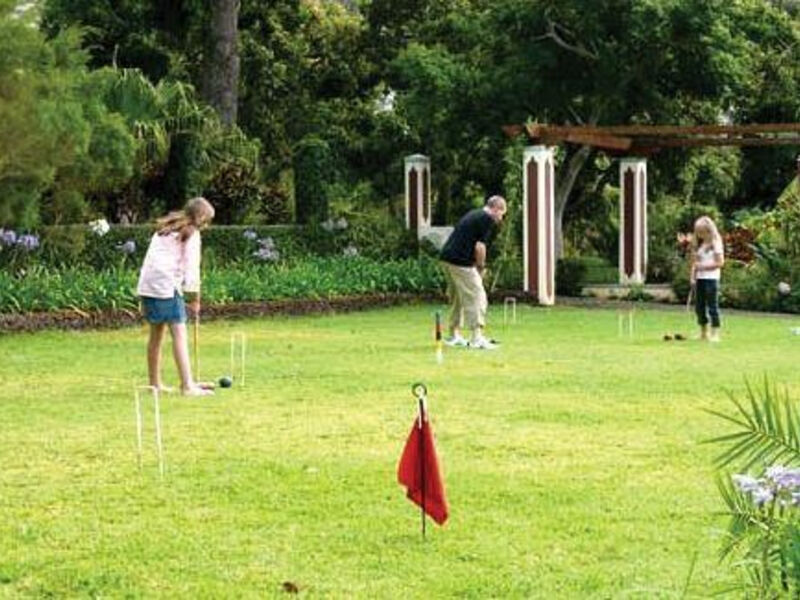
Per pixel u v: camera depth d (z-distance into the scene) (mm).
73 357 19906
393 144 40469
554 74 34312
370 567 8406
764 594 6117
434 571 8312
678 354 19984
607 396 15359
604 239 40812
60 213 29141
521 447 12148
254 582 8117
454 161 38750
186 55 41812
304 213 34531
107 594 7914
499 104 34281
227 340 22453
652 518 9523
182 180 33844
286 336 23234
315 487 10508
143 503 10031
